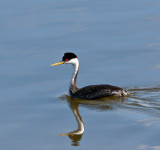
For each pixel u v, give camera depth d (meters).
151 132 12.05
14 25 23.06
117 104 14.55
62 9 25.64
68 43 20.48
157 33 21.33
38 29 22.47
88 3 26.69
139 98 15.05
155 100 14.85
